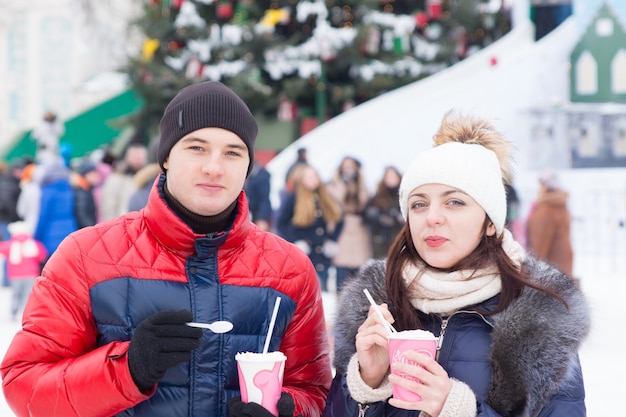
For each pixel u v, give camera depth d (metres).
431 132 15.67
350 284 2.65
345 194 11.22
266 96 18.77
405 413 2.41
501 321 2.33
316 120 20.67
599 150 16.38
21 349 2.34
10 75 27.27
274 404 2.26
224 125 2.39
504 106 16.31
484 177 2.44
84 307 2.36
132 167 10.28
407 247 2.56
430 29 19.77
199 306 2.38
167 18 18.77
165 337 2.13
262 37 17.86
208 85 2.44
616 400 5.79
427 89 16.89
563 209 9.45
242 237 2.48
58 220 9.55
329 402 2.49
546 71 16.67
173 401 2.33
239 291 2.44
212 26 18.47
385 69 18.58
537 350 2.28
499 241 2.48
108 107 23.41
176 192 2.41
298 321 2.57
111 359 2.22
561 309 2.33
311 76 18.69
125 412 2.32
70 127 23.30
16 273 9.43
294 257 2.60
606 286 12.74
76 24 26.25
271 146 20.83
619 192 16.25
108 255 2.40
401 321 2.47
